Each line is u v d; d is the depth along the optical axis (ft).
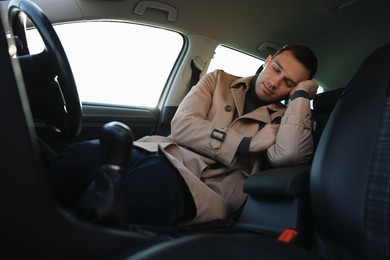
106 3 6.08
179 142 4.41
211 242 1.61
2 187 1.33
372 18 7.37
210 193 3.14
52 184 2.49
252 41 7.79
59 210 1.43
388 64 2.77
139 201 2.75
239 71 8.34
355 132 2.72
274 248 1.80
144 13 6.54
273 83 4.54
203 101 4.78
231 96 4.92
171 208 2.83
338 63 8.55
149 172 2.85
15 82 1.35
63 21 5.83
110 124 1.84
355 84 2.94
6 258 1.36
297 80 4.54
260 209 3.38
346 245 2.64
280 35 7.73
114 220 1.64
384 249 2.34
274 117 4.58
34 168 1.37
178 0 6.56
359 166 2.59
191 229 2.75
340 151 2.75
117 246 1.57
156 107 7.59
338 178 2.67
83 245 1.48
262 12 7.14
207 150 4.17
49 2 5.62
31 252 1.38
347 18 7.41
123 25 6.61
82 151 2.60
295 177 3.05
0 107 1.32
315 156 2.98
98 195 1.66
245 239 1.79
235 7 6.96
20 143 1.35
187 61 7.52
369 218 2.44
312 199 2.88
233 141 4.10
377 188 2.45
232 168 4.24
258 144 4.10
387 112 2.59
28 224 1.37
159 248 1.49
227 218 3.49
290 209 3.08
